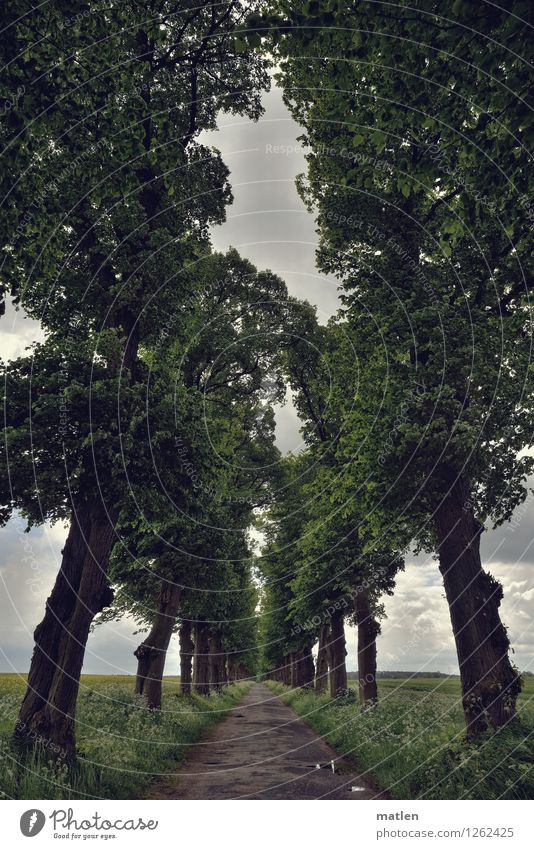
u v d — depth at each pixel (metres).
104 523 11.47
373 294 13.74
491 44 6.49
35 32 7.89
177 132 14.25
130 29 10.99
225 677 54.16
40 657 10.60
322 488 19.72
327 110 13.88
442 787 7.78
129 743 11.70
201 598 22.17
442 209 12.95
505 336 12.96
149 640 19.53
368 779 10.09
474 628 11.49
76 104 8.53
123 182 10.13
